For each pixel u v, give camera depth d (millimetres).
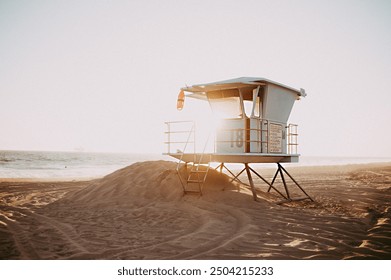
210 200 11828
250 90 12641
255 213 10250
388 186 19031
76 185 21453
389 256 6391
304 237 7730
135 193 13102
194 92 13812
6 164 52875
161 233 8398
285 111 14078
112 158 93188
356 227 8719
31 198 15461
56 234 8367
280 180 24453
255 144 12227
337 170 38844
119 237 8016
